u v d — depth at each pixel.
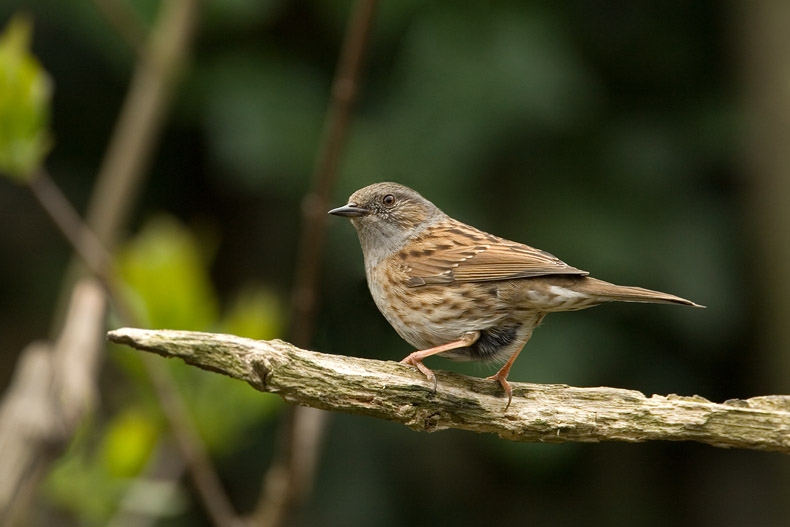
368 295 11.12
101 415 10.16
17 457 6.55
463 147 11.09
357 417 12.23
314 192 7.26
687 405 5.65
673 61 12.40
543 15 11.45
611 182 11.80
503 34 11.22
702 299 11.75
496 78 11.12
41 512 8.00
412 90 11.17
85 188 12.91
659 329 12.04
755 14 11.95
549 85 11.20
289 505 7.92
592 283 7.00
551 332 11.38
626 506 13.10
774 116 11.81
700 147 12.09
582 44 12.27
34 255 12.98
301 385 5.29
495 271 7.14
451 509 12.64
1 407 7.64
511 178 11.64
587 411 5.64
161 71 9.59
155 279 7.72
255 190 11.76
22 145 6.88
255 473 12.27
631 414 5.64
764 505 13.13
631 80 12.40
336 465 12.14
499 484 12.84
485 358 7.47
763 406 5.64
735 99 12.27
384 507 12.19
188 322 7.77
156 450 8.43
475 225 11.12
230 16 11.02
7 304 12.92
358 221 8.23
